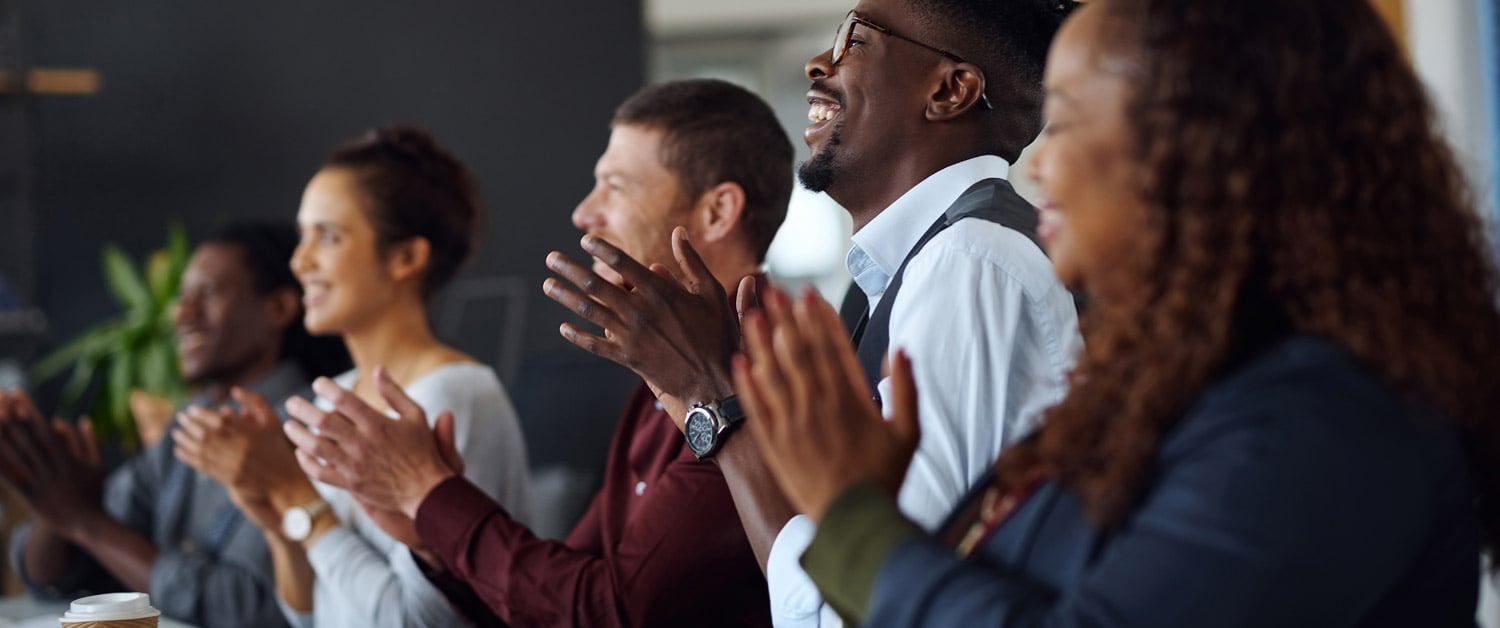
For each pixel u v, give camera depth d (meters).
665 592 1.54
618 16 5.83
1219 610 0.78
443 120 5.68
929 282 1.37
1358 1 0.89
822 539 0.89
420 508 1.64
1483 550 0.96
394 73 5.64
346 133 5.59
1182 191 0.86
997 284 1.34
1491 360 0.87
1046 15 1.55
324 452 1.65
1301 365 0.82
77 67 5.32
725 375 1.32
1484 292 0.89
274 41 5.52
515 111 5.74
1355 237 0.85
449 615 1.84
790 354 0.91
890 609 0.85
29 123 5.21
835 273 7.65
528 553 1.60
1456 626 0.88
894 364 0.95
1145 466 0.85
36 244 5.22
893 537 0.87
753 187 1.85
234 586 2.32
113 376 3.97
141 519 2.74
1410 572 0.85
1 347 5.00
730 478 1.33
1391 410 0.81
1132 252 0.88
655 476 1.70
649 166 1.84
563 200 5.77
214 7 5.47
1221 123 0.85
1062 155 0.90
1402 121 0.88
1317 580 0.78
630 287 1.37
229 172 5.48
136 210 5.37
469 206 2.30
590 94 5.80
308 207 2.19
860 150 1.55
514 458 2.13
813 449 0.90
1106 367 0.89
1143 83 0.87
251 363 2.69
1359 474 0.79
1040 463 0.93
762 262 1.91
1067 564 0.88
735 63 7.69
